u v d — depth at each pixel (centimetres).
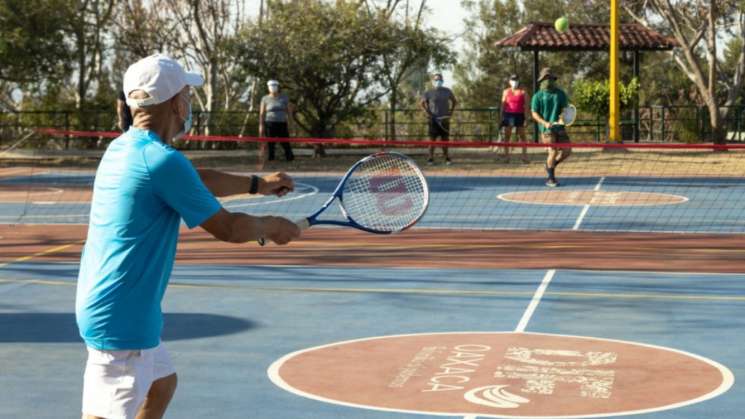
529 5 5200
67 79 2972
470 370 645
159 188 373
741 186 1969
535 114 1962
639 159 2594
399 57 2862
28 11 2780
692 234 1323
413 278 1003
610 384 610
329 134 2911
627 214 1545
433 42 2864
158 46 3288
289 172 2408
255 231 391
